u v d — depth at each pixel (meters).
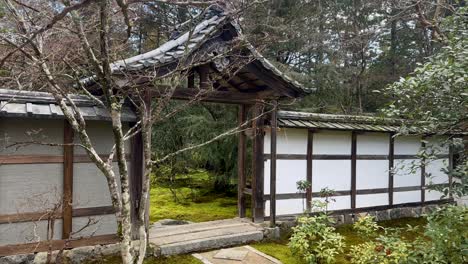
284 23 8.69
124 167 2.15
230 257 4.81
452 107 3.59
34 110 3.83
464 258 3.53
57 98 2.13
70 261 4.33
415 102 3.86
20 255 4.09
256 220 6.00
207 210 7.50
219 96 5.48
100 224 4.55
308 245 4.86
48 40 2.79
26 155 4.16
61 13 1.47
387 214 7.36
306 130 6.48
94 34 2.79
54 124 4.32
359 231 5.85
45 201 4.23
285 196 6.27
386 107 4.95
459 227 3.61
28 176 4.18
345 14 11.12
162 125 8.83
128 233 2.17
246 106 6.35
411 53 12.26
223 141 8.36
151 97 4.46
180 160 9.08
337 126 6.43
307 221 5.32
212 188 9.76
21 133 4.14
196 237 5.18
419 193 7.82
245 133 6.32
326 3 10.49
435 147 4.04
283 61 10.24
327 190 6.35
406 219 7.43
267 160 6.10
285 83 5.54
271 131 5.89
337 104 10.48
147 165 2.39
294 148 6.37
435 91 3.62
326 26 11.05
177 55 4.27
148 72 3.68
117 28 3.14
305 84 9.40
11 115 3.68
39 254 4.18
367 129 6.73
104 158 4.57
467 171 3.56
